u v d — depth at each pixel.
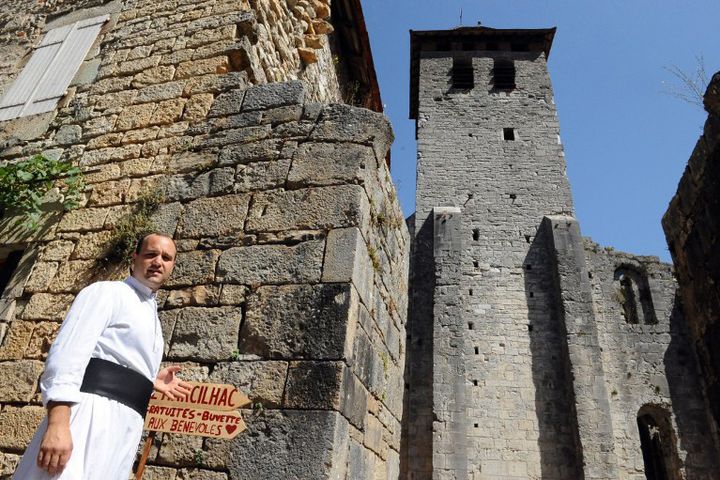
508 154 22.56
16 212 5.24
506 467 15.87
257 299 3.96
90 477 2.22
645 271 19.72
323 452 3.26
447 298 18.25
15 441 3.93
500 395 17.00
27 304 4.64
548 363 17.45
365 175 4.43
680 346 18.11
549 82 25.08
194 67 5.80
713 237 7.48
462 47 27.31
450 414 16.12
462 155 22.64
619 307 18.88
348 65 11.70
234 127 5.09
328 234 4.12
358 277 4.02
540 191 21.41
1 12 8.29
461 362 17.03
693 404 17.09
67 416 2.19
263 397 3.54
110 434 2.33
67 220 5.06
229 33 5.92
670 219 8.87
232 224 4.43
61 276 4.72
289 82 5.20
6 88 6.93
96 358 2.45
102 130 5.68
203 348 3.86
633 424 16.77
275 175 4.58
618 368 17.73
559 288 18.33
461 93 24.80
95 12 7.31
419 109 24.36
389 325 5.33
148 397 2.60
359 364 3.96
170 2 6.68
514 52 26.48
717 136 7.21
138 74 6.04
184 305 4.11
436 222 20.03
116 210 4.95
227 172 4.77
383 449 4.82
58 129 5.96
